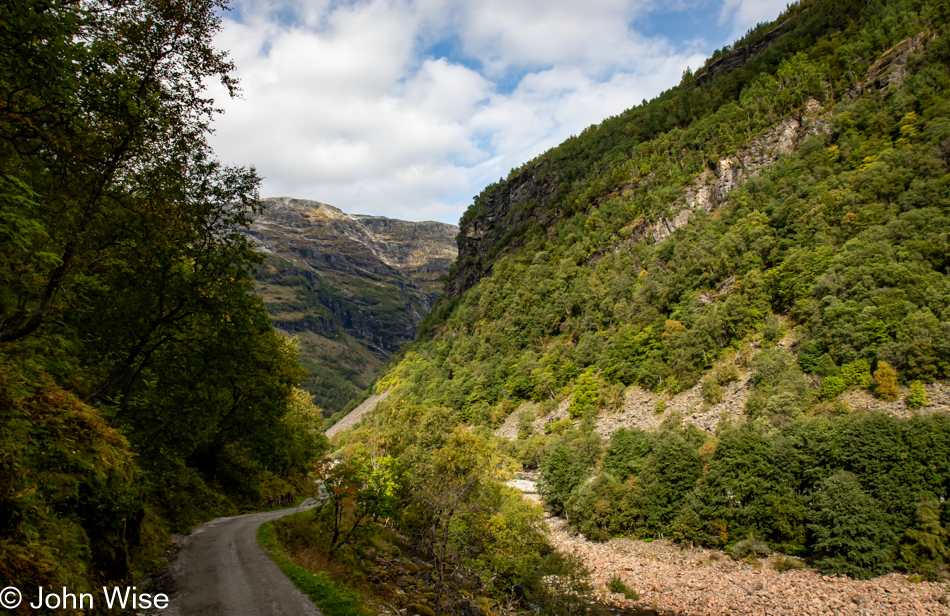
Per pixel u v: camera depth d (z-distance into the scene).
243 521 25.12
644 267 133.38
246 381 25.33
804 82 144.75
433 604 18.52
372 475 21.61
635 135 199.00
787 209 108.81
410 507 29.52
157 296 17.61
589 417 96.25
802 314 83.81
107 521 12.02
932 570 33.88
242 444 40.53
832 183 107.50
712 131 157.50
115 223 14.20
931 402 57.19
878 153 107.88
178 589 12.78
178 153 14.20
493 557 32.25
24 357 10.07
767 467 46.25
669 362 96.00
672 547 49.34
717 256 112.00
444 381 153.62
